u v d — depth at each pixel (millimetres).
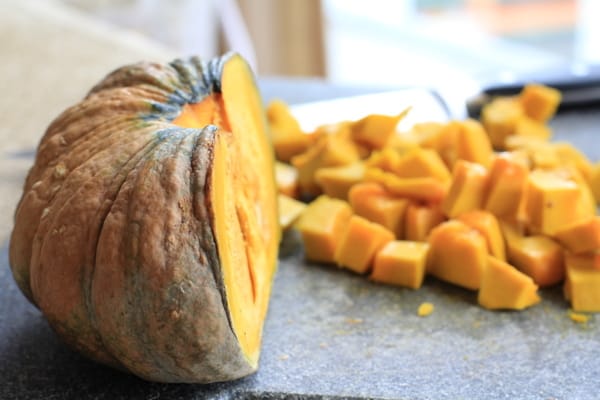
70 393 441
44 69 800
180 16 982
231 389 440
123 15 984
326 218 535
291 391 440
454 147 581
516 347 466
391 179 547
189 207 408
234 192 445
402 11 1502
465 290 509
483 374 449
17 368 455
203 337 408
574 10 1229
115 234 409
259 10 1212
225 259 412
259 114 505
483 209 529
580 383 443
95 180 422
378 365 456
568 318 486
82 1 988
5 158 649
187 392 438
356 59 1419
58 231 421
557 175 544
